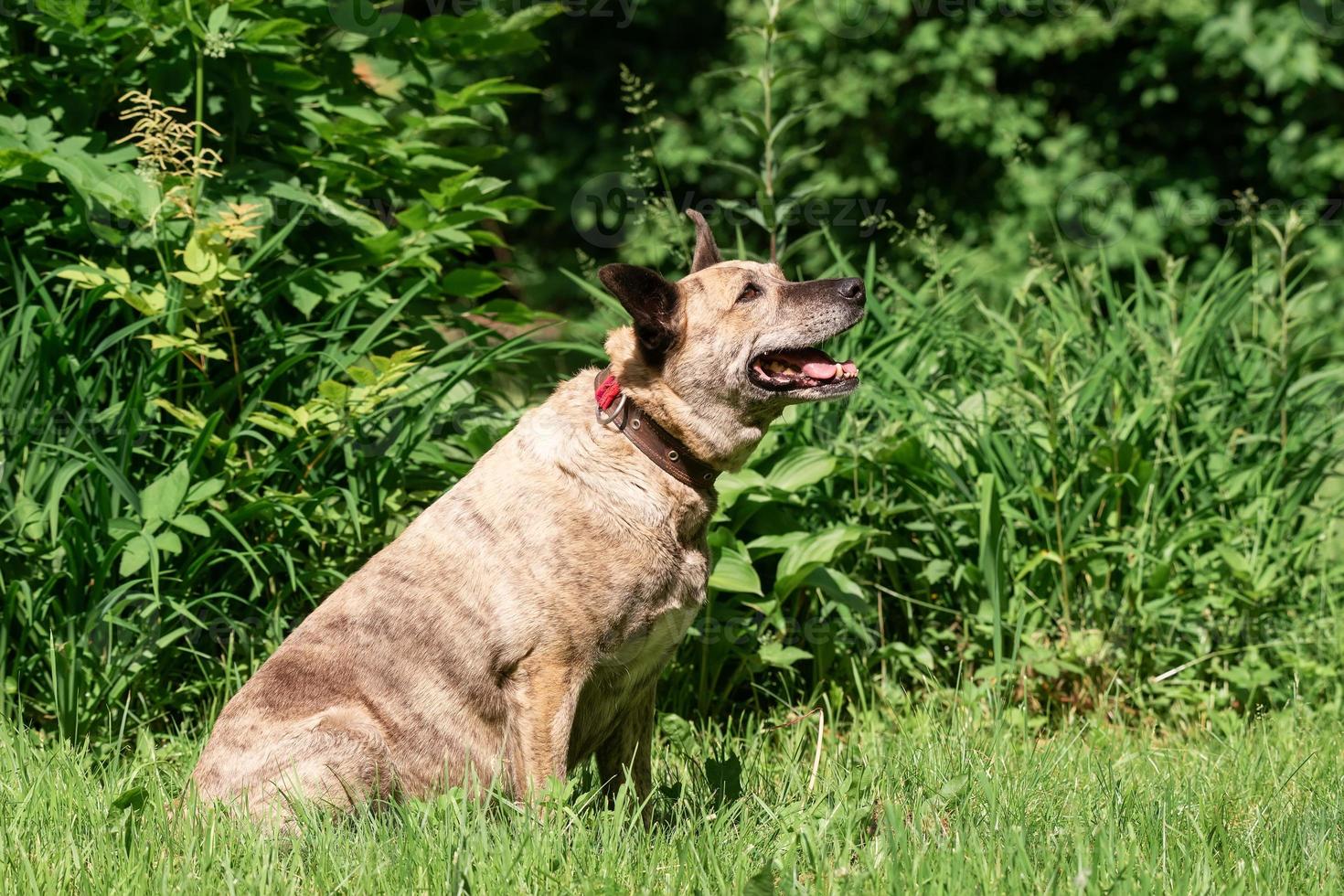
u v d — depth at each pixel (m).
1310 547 6.72
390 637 4.50
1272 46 14.75
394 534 5.95
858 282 4.82
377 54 7.04
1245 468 6.67
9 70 6.18
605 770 4.90
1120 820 4.41
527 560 4.45
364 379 5.38
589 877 3.81
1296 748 5.60
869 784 4.70
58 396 5.58
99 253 6.07
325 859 3.92
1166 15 15.84
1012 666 6.09
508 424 6.24
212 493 5.38
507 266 7.30
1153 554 6.42
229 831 4.11
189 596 5.64
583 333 7.27
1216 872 3.91
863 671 6.27
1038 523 6.36
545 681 4.43
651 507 4.54
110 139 6.47
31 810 4.33
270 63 6.29
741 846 4.07
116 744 5.08
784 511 6.14
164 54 6.18
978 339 7.38
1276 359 7.12
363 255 6.40
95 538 5.39
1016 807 4.45
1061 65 16.84
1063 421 6.50
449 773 4.50
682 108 17.08
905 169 16.95
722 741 5.71
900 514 6.53
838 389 4.76
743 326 4.70
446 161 6.84
